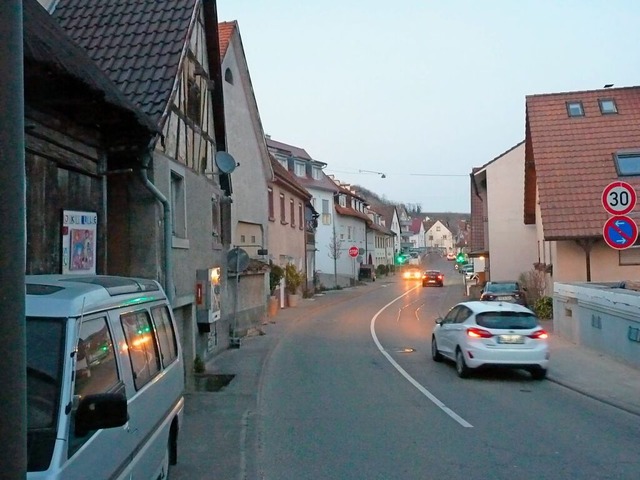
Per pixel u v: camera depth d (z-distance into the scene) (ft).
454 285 212.64
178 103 45.60
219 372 51.80
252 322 83.92
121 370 16.35
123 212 41.04
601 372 51.60
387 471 26.58
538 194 91.56
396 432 33.40
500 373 53.67
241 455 28.76
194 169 51.01
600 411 38.70
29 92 27.37
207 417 36.27
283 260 126.31
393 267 308.81
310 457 28.76
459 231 575.38
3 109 9.53
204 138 54.29
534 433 33.04
